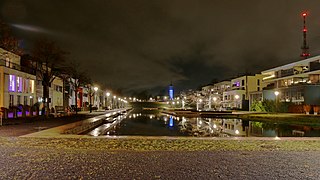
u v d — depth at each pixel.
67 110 51.44
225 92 97.38
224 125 34.41
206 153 11.10
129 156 10.39
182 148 12.23
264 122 37.59
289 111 52.41
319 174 7.95
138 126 34.62
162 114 72.25
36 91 45.25
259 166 8.90
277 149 12.09
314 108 44.31
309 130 27.47
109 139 14.70
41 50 39.59
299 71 65.38
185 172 8.10
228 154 10.92
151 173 7.96
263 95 67.44
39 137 15.24
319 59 59.69
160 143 13.52
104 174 7.81
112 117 46.69
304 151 11.66
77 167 8.59
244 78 87.75
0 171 8.04
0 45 42.34
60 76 52.22
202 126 33.50
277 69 74.56
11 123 24.84
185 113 62.84
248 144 13.40
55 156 10.27
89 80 71.69
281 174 7.93
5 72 34.78
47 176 7.55
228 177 7.61
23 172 7.94
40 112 42.97
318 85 51.34
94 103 91.50
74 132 20.88
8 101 35.41
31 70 44.84
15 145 12.70
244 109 78.12
